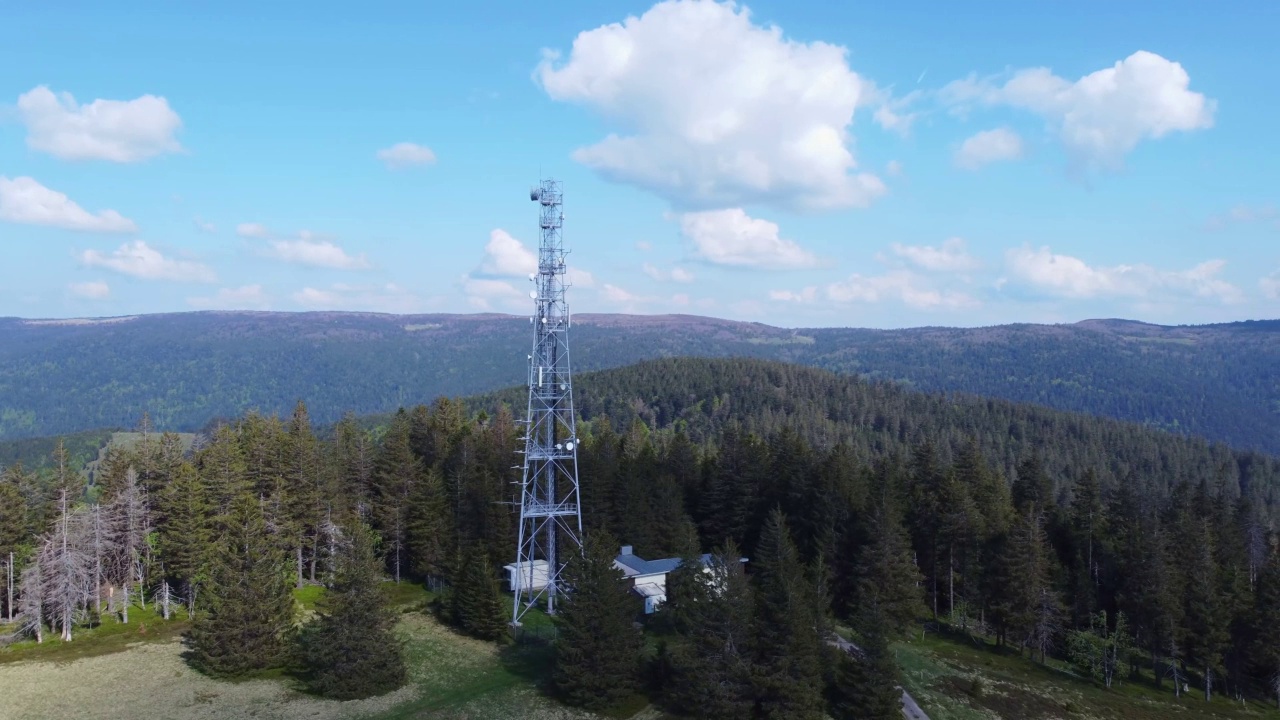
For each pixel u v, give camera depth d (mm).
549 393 72250
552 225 72250
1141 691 69188
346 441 104625
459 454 97625
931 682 63281
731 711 52500
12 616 72312
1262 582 69750
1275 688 69125
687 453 110000
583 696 54531
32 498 83938
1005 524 86250
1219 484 154125
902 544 74250
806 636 52906
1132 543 79438
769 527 73812
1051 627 73875
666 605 70188
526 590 76750
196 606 72625
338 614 55688
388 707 54344
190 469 75625
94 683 56594
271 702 54531
